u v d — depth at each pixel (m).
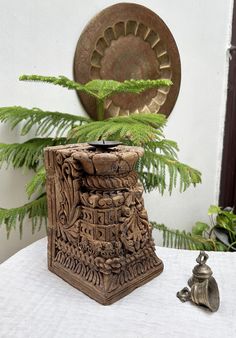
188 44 1.39
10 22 0.85
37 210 0.84
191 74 1.44
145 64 1.21
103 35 1.05
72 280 0.63
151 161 0.77
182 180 0.75
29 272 0.68
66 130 0.97
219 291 0.62
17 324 0.52
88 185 0.58
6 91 0.88
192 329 0.51
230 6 1.54
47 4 0.92
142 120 0.77
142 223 0.64
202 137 1.59
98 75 1.07
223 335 0.50
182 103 1.43
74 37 1.00
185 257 0.76
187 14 1.35
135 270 0.63
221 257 0.76
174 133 1.43
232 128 1.65
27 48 0.90
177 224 1.58
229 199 1.74
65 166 0.59
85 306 0.57
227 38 1.58
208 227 1.55
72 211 0.61
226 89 1.64
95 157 0.54
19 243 1.02
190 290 0.60
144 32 1.17
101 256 0.58
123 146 0.65
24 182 0.98
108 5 1.07
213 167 1.71
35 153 0.81
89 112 1.08
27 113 0.79
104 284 0.58
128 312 0.55
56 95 0.99
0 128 0.89
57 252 0.67
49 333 0.50
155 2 1.21
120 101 1.14
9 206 0.96
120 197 0.58
